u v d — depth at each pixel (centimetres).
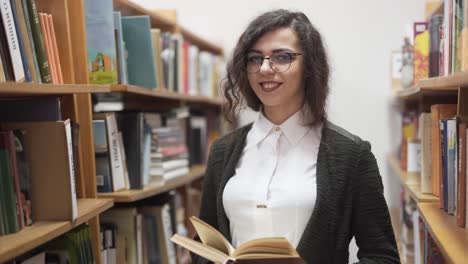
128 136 192
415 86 161
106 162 180
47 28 143
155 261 211
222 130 340
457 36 131
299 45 135
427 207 144
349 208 130
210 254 117
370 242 129
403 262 220
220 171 150
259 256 111
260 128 146
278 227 135
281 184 137
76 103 163
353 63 325
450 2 137
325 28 327
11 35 117
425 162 163
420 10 315
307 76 137
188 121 286
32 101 138
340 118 328
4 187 114
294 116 142
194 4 348
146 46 197
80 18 164
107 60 177
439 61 160
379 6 320
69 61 153
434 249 153
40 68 135
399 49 295
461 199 118
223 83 158
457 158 124
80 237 144
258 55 137
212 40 348
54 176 128
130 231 189
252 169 143
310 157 139
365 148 132
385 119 322
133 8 203
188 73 283
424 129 164
